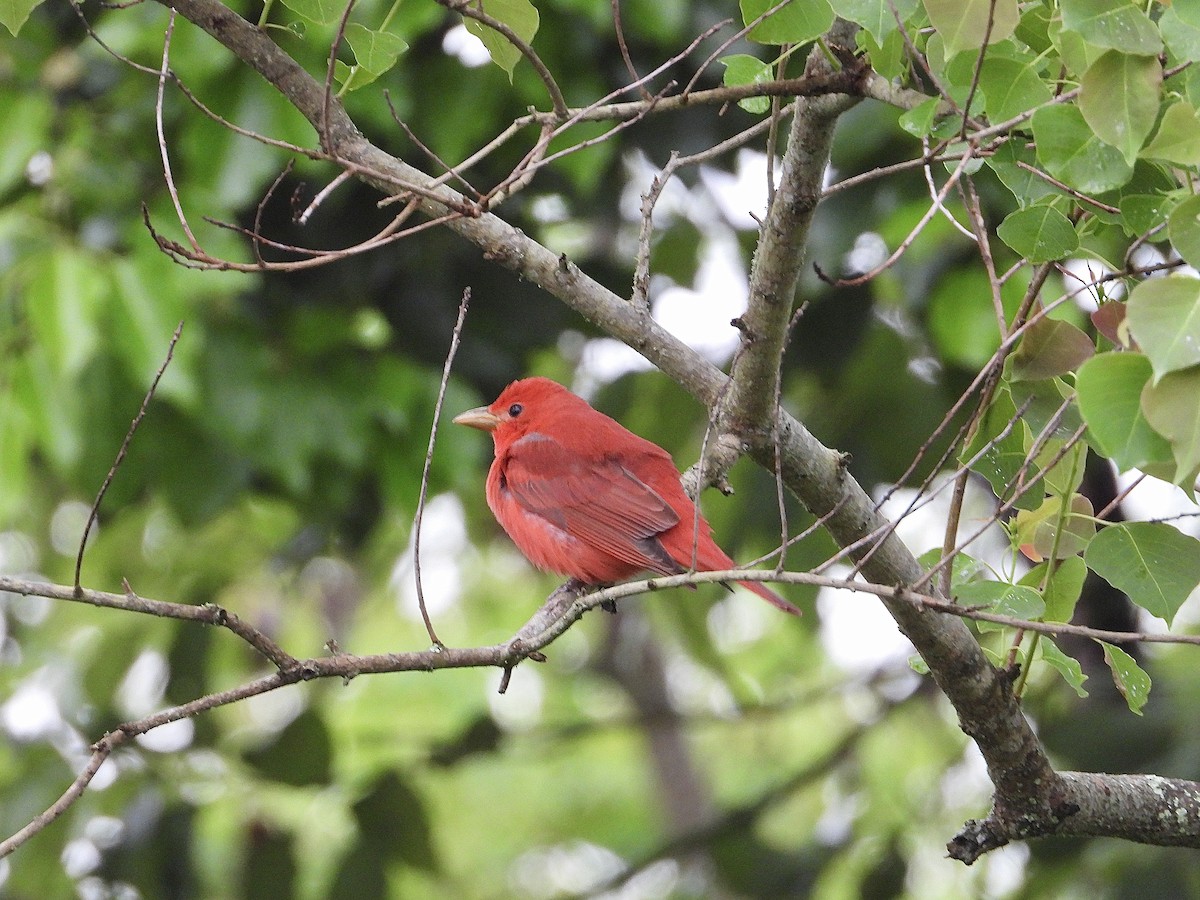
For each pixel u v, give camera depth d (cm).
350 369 1162
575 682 2158
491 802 2180
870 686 1562
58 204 1074
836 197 1178
